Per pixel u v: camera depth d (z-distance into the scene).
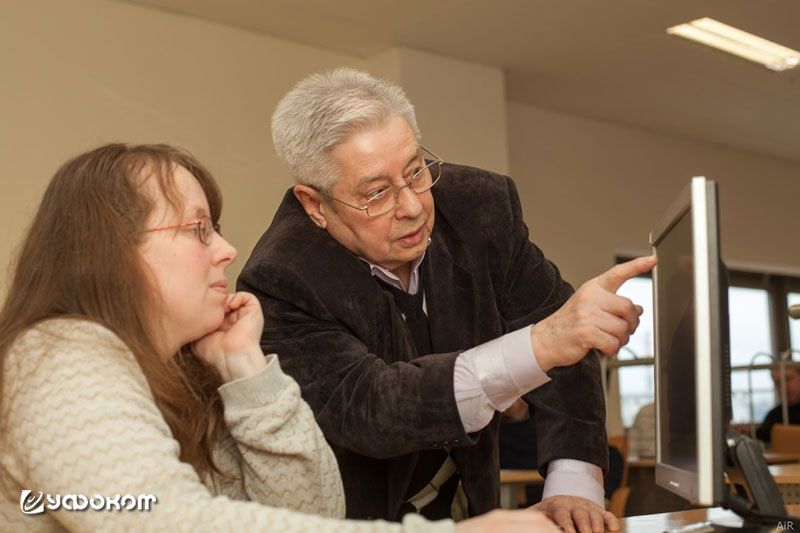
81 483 0.94
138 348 1.11
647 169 7.04
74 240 1.15
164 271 1.16
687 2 4.62
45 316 1.10
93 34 4.04
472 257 1.73
